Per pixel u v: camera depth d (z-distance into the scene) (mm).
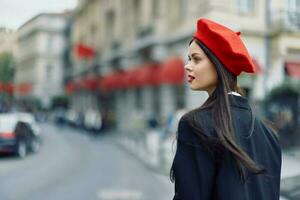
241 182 1356
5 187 8516
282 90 6605
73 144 19828
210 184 1355
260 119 1612
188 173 1369
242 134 1449
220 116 1400
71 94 30188
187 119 1406
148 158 13188
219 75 1461
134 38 26594
